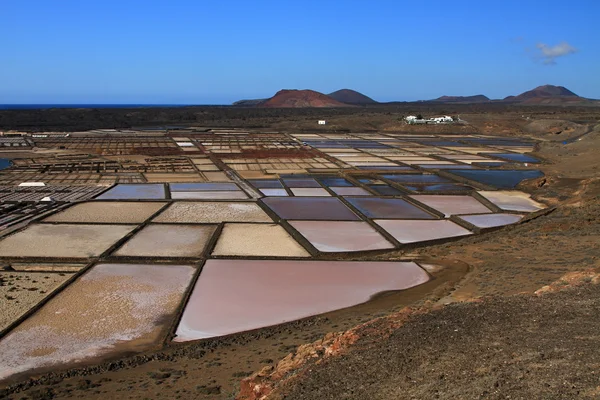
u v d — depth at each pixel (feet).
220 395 43.21
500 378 34.68
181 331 62.03
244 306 69.67
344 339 48.24
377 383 37.83
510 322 46.68
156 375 48.98
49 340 59.16
